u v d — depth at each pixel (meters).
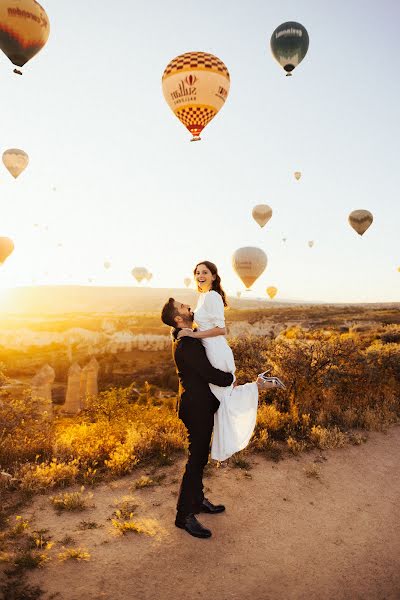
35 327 91.75
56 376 55.59
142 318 119.62
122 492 4.79
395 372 8.30
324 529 4.14
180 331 4.02
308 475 5.24
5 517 4.23
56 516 4.28
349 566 3.61
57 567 3.47
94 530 4.02
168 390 40.59
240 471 5.29
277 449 5.93
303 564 3.61
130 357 69.06
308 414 7.13
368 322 62.03
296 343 7.92
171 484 4.95
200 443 4.00
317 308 111.81
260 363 7.92
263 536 3.99
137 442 5.83
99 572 3.43
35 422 6.34
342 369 7.79
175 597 3.19
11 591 3.18
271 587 3.33
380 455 5.93
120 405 8.94
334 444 6.12
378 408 7.54
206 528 4.06
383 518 4.36
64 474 5.09
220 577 3.42
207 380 3.99
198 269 4.33
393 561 3.70
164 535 3.95
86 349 75.06
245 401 4.23
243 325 70.81
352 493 4.86
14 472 5.18
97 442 5.94
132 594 3.21
